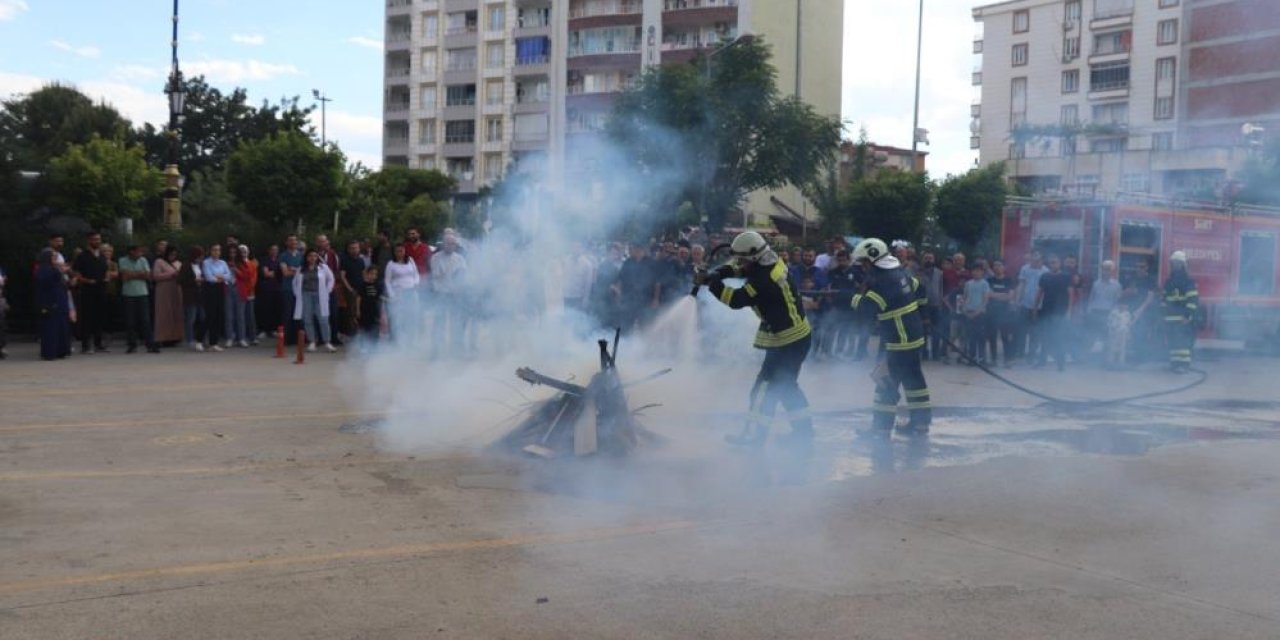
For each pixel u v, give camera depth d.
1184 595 4.72
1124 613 4.46
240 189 34.31
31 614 4.20
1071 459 7.94
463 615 4.30
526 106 71.56
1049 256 16.31
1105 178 41.12
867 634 4.17
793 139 34.22
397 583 4.70
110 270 15.17
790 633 4.17
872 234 40.81
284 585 4.63
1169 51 37.62
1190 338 15.11
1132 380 14.08
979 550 5.41
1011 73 51.22
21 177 17.77
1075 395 12.12
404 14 77.25
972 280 15.81
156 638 3.97
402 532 5.55
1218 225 18.23
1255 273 18.84
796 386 8.07
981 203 39.59
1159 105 37.38
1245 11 27.72
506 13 72.31
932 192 40.75
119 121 52.66
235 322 16.02
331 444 8.02
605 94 60.12
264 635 4.03
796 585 4.79
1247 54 27.39
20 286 17.25
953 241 40.78
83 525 5.55
